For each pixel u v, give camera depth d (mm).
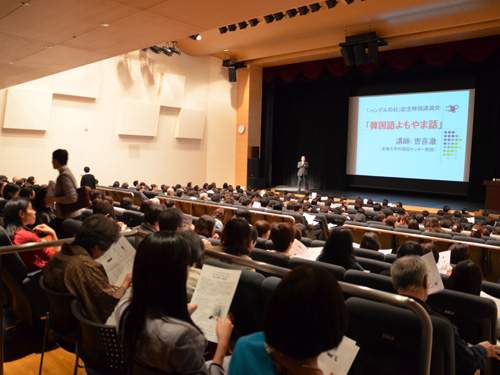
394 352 1841
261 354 1151
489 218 8414
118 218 5727
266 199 9375
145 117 14797
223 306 1783
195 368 1376
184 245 1463
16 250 2217
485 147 14828
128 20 5543
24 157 12320
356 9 11750
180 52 14914
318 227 7129
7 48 7035
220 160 17328
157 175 15547
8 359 2926
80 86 13188
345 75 16062
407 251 3355
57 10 5230
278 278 2096
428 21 11977
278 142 19562
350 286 1718
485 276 5402
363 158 17312
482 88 14727
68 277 2129
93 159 13797
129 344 1420
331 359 1546
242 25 12781
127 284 2199
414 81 15984
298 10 11641
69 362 2904
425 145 15859
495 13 11141
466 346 2055
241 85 17438
